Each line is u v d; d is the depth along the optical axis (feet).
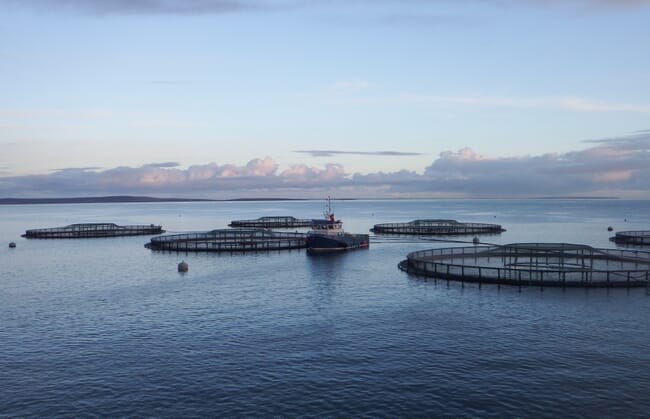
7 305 188.65
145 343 142.20
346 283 222.07
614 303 175.83
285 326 156.46
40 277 248.52
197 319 165.48
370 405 103.45
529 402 103.71
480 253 278.05
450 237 447.83
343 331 150.61
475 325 154.20
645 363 122.72
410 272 242.17
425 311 170.81
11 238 462.60
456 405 102.94
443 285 212.23
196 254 325.42
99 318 168.66
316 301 188.44
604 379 113.91
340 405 103.60
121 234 485.15
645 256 275.39
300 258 304.71
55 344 142.41
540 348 133.69
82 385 114.62
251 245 352.90
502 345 136.46
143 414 101.04
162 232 525.75
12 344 142.61
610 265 247.70
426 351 132.77
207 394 109.29
